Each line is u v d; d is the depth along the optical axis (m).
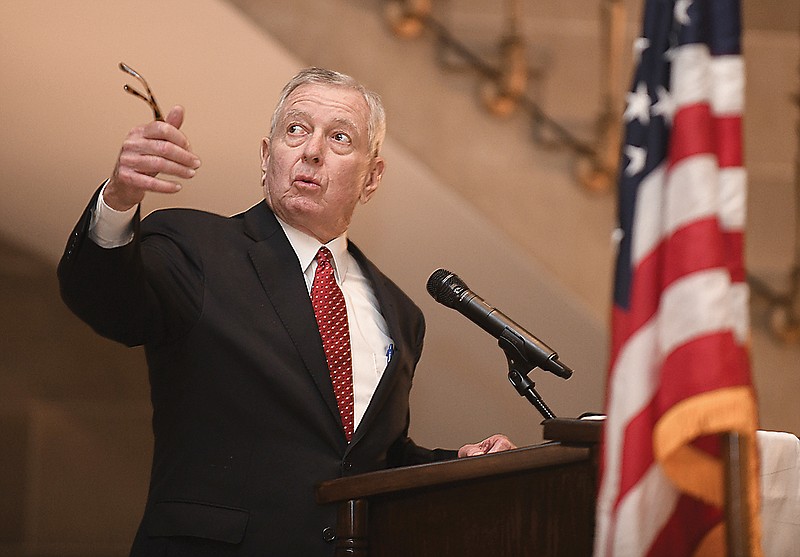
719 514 4.79
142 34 11.18
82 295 5.80
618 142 12.80
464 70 12.80
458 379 11.25
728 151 4.79
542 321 11.73
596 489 4.93
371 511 5.16
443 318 11.38
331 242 7.20
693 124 4.74
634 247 4.83
